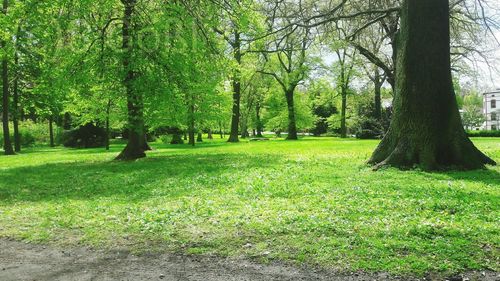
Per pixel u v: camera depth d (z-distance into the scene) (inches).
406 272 203.2
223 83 1202.0
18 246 267.1
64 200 426.3
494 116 4072.3
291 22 688.4
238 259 228.5
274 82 2459.4
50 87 842.8
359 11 721.0
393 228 265.9
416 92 555.2
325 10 697.0
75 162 878.4
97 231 291.9
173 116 989.2
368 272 205.2
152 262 229.8
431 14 552.4
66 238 279.9
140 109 853.2
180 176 564.4
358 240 246.8
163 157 910.4
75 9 748.6
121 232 287.6
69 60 786.8
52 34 767.7
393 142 580.7
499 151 791.7
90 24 791.1
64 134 1802.4
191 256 236.4
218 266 220.2
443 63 555.2
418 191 383.2
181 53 772.6
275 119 2454.5
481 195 358.3
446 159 547.2
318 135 3228.3
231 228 283.4
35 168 767.1
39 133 2044.8
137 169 685.9
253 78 2032.5
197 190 441.4
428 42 551.8
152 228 291.4
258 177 505.7
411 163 550.3
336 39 776.9
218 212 328.5
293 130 2130.9
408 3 565.3
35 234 291.1
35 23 792.9
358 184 433.1
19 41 1003.3
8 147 1291.8
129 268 221.9
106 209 365.7
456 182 430.6
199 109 1255.5
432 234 256.1
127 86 809.5
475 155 551.5
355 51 1255.5
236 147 1266.0
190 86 871.1
